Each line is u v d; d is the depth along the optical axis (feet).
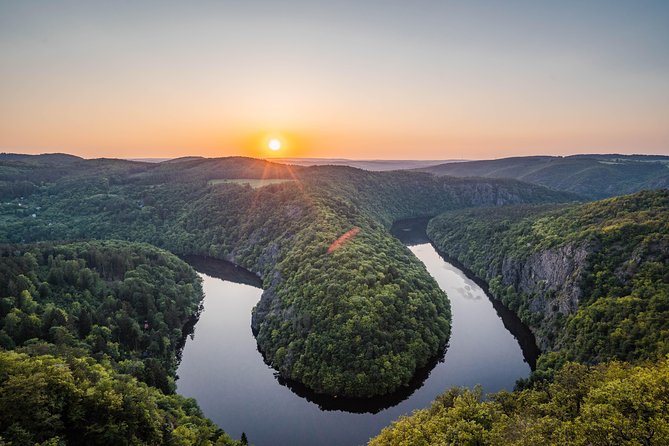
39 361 219.82
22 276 386.32
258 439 296.10
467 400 220.84
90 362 286.46
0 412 177.58
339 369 333.83
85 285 439.22
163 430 231.30
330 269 447.42
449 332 431.84
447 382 361.10
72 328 345.51
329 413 323.78
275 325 422.41
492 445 171.42
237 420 315.58
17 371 202.59
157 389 300.61
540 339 409.08
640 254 368.89
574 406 190.49
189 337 451.53
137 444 205.57
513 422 184.55
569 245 453.99
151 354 374.63
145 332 406.00
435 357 387.75
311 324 379.96
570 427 152.56
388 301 393.91
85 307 398.01
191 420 274.57
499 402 239.91
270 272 579.07
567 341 355.36
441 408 227.61
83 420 199.62
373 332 352.49
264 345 409.69
